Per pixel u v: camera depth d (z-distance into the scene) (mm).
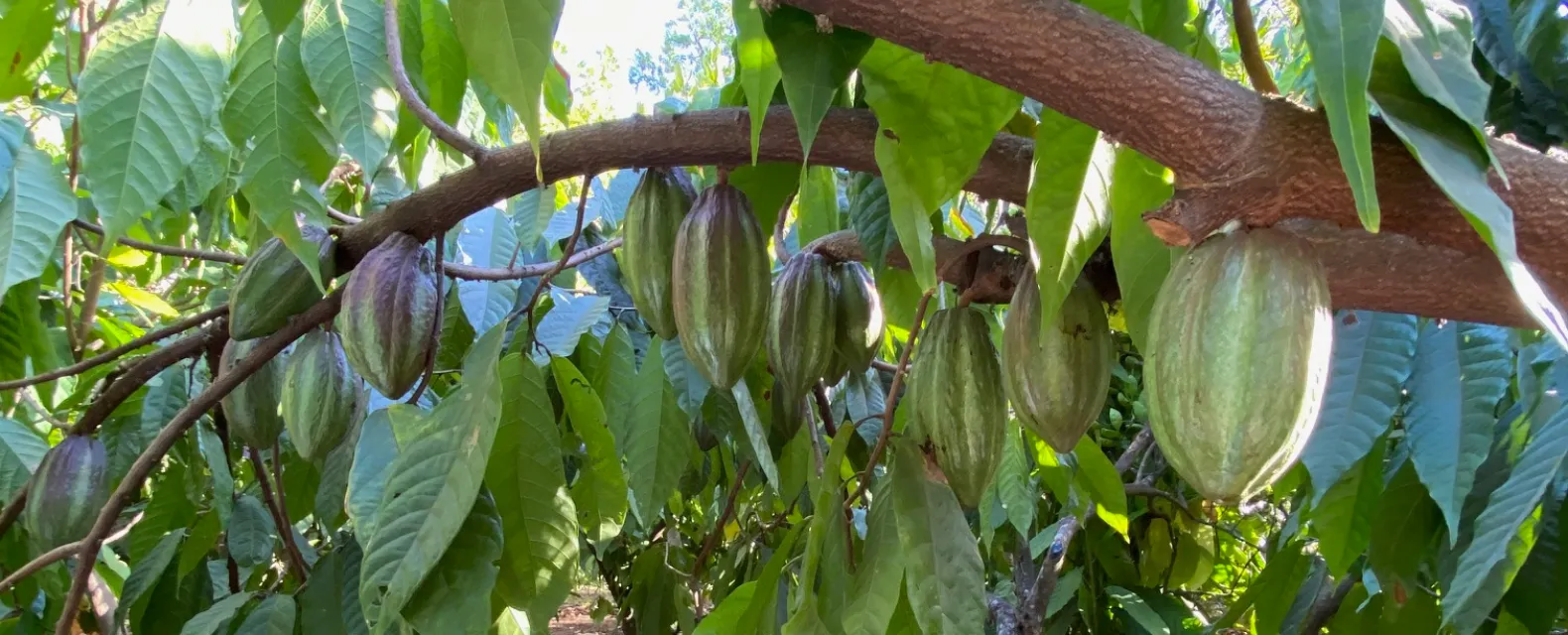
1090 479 1344
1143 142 538
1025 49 529
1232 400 478
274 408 1168
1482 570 975
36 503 1090
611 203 1997
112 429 1732
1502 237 403
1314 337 487
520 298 1831
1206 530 2686
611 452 1157
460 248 1699
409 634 935
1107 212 761
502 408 950
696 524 2914
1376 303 671
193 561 1552
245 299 1009
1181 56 518
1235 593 3113
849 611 854
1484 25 1062
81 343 1824
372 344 921
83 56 1292
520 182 940
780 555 988
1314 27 406
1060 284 739
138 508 2053
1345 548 1282
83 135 850
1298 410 479
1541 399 1109
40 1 1116
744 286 839
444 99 1237
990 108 744
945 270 904
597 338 1596
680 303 851
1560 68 1031
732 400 1497
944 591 816
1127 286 813
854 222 949
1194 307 503
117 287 2189
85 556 981
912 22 545
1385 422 998
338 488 1292
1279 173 505
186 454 1740
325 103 1009
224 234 2238
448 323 1759
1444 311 657
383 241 974
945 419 842
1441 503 967
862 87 960
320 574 1250
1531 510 964
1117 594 2303
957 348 853
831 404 1770
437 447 853
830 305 971
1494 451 1238
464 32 551
